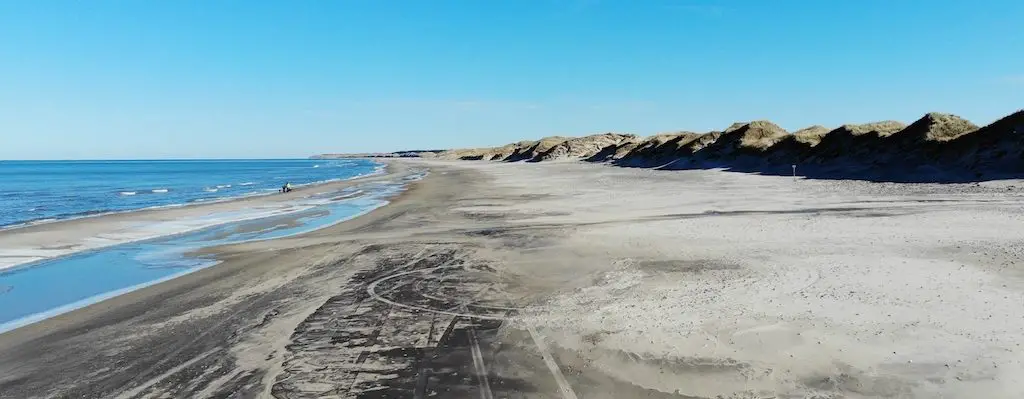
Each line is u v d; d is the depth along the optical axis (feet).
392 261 40.09
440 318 26.12
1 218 79.82
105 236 57.26
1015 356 18.67
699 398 17.15
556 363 20.25
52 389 19.76
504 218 63.36
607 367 19.66
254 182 191.83
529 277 33.81
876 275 29.68
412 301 29.25
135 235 57.72
